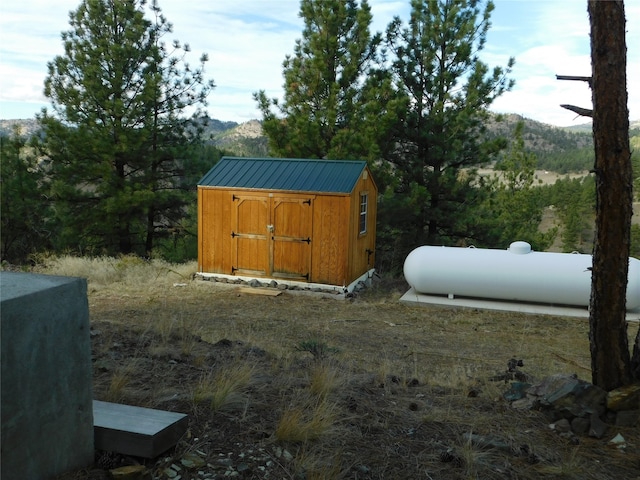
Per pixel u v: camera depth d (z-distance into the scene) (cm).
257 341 811
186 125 1945
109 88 1747
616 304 427
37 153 1797
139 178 1862
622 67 407
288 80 1744
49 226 1884
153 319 934
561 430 403
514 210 2708
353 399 433
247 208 1345
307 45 1738
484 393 483
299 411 371
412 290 1349
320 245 1297
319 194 1281
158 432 301
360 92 1719
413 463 338
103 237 1973
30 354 237
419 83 1714
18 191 1748
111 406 339
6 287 245
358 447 352
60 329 255
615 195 415
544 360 834
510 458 356
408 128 1717
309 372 525
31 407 240
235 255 1367
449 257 1259
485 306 1212
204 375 464
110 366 469
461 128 1625
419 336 989
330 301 1257
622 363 431
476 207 1780
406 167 1767
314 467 318
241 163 1425
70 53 1775
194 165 1920
